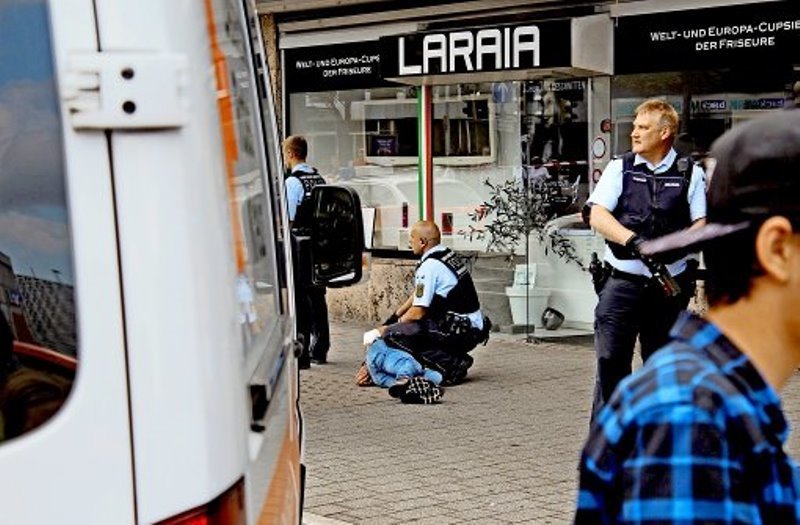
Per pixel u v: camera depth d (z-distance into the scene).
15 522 1.99
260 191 3.38
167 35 1.99
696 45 11.11
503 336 12.74
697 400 1.83
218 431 2.06
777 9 10.63
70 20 1.98
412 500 7.03
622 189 7.24
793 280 1.92
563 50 11.25
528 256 12.60
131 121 1.97
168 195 2.01
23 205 2.00
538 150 12.50
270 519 2.63
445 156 13.27
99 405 2.00
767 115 2.01
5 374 2.01
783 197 1.91
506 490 7.21
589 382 10.40
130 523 2.01
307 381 10.57
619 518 1.86
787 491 1.85
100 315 2.00
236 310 2.24
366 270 5.41
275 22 14.55
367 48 13.78
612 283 7.25
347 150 14.16
